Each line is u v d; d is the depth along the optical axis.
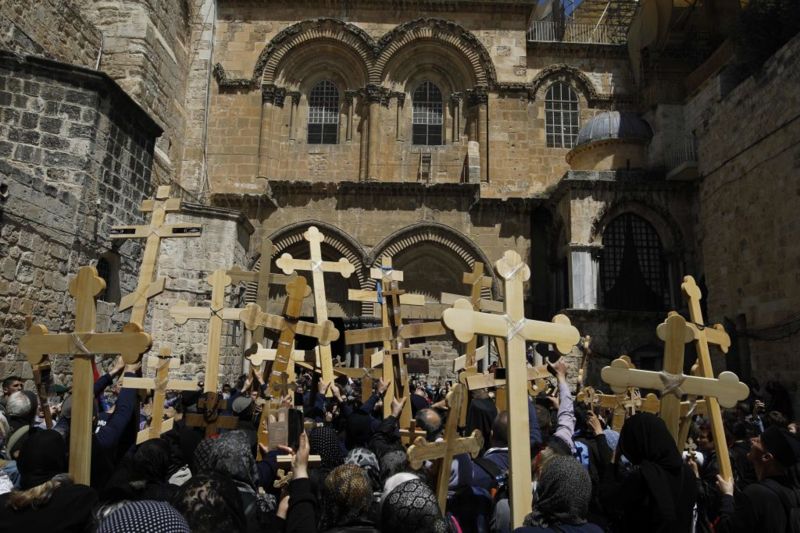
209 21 30.88
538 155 31.88
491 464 5.46
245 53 31.33
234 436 4.52
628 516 4.38
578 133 31.23
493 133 30.73
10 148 14.95
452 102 31.81
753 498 4.84
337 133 31.53
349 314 29.06
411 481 3.62
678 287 27.12
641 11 31.20
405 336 7.38
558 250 29.25
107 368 16.03
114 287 16.94
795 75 19.98
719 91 25.03
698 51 29.55
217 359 7.20
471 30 31.72
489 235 29.56
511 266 5.20
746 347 22.55
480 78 31.25
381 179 30.66
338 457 5.25
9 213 12.74
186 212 23.56
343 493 3.83
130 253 17.48
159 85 26.12
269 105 30.78
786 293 20.28
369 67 31.11
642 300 27.44
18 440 6.00
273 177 30.53
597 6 38.78
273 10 31.64
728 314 23.70
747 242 22.59
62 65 15.45
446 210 29.75
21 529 3.48
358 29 31.20
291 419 5.76
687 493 4.39
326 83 32.19
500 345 7.69
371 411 7.01
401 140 31.20
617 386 5.61
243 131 30.45
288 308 6.77
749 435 8.45
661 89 29.58
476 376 6.74
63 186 15.12
